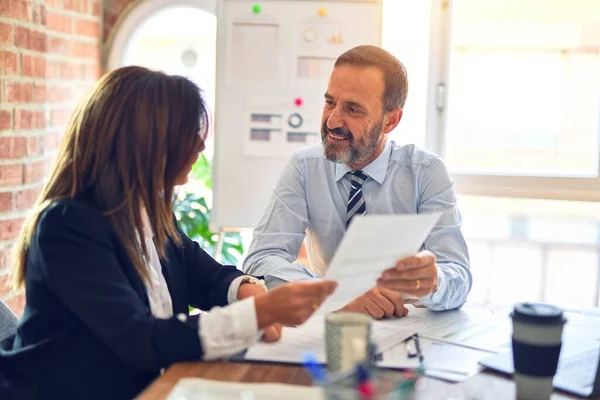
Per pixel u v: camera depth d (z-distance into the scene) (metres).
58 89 2.79
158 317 1.24
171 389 1.10
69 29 2.86
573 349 1.33
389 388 0.97
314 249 2.05
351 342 1.12
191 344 1.18
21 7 2.31
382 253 1.19
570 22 2.89
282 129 2.84
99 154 1.27
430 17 2.88
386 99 1.87
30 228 1.30
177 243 1.52
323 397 0.99
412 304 1.70
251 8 2.80
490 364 1.22
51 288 1.21
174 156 1.29
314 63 2.80
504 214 3.09
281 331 1.40
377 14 2.77
